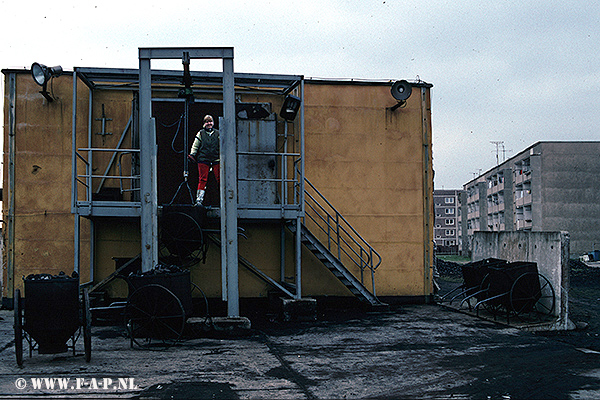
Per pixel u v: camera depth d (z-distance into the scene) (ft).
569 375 21.40
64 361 22.89
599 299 48.52
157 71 36.58
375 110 44.09
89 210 32.91
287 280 41.39
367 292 39.50
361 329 31.89
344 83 43.75
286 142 39.09
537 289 32.68
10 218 39.04
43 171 39.63
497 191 290.97
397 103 44.09
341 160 43.37
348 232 43.11
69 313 22.50
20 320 21.84
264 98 42.22
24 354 24.22
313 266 42.09
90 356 22.81
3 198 39.17
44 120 39.86
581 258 205.05
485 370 22.09
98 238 39.45
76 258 32.94
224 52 32.04
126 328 27.30
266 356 24.39
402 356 24.61
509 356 24.63
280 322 34.58
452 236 535.19
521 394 18.93
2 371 20.99
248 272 41.14
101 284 36.58
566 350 25.93
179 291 26.55
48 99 39.32
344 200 43.19
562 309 32.01
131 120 39.22
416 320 35.35
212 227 36.42
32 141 39.65
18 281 38.93
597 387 19.79
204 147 34.22
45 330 22.16
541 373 21.67
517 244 37.47
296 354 24.91
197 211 32.32
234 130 32.22
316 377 20.80
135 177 34.24
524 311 32.83
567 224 242.17
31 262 39.09
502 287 32.68
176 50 31.58
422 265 43.78
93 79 37.52
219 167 34.24
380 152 43.93
